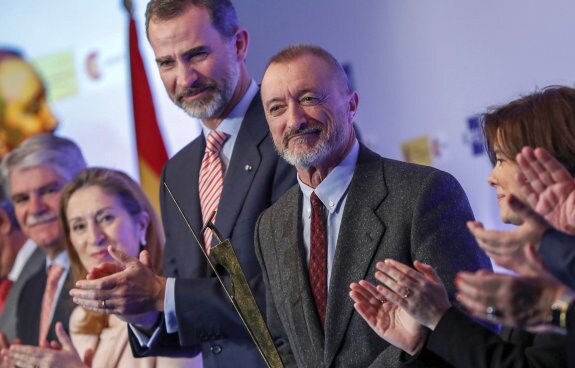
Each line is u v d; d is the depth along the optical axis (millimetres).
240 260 6391
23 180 9336
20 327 8750
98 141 10594
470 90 8398
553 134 4719
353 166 5586
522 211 4457
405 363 4711
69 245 7781
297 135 5480
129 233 7645
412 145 8703
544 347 4375
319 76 5516
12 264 9055
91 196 7664
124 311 6164
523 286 3861
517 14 8148
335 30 9070
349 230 5422
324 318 5434
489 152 4965
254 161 6598
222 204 6578
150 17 6793
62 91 10844
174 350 6566
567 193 4504
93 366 7406
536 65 8086
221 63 6699
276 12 9336
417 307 4598
